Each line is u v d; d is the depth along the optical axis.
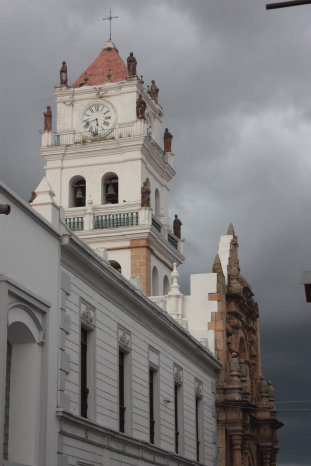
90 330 32.81
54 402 28.64
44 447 27.39
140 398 37.31
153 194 64.12
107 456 32.81
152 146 62.75
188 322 54.09
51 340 28.91
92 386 32.19
